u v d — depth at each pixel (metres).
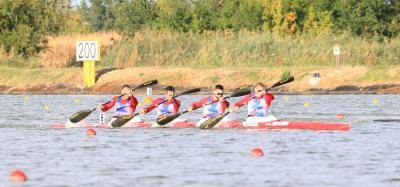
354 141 60.62
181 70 140.12
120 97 75.62
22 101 116.88
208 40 156.12
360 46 144.12
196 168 48.81
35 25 169.75
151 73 140.50
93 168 49.09
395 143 59.16
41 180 45.19
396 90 122.25
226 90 132.00
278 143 60.03
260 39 149.25
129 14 192.25
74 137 66.12
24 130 72.44
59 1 196.75
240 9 181.12
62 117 88.00
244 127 71.50
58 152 56.53
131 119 74.31
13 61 160.62
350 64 139.62
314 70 132.50
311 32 162.25
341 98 112.88
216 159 52.38
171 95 74.88
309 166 49.09
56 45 172.50
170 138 64.38
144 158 53.09
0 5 165.75
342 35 150.25
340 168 48.25
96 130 71.75
